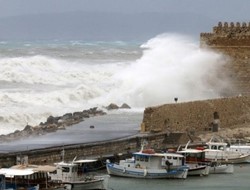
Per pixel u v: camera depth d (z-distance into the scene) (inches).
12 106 7081.7
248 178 5349.4
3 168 4645.7
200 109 6609.3
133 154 5295.3
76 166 4793.3
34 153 5009.8
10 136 5876.0
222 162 5836.6
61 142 5561.0
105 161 5305.1
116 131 6176.2
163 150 5649.6
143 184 5034.5
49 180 4611.2
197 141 6195.9
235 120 6914.4
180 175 5246.1
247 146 6058.1
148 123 6240.2
